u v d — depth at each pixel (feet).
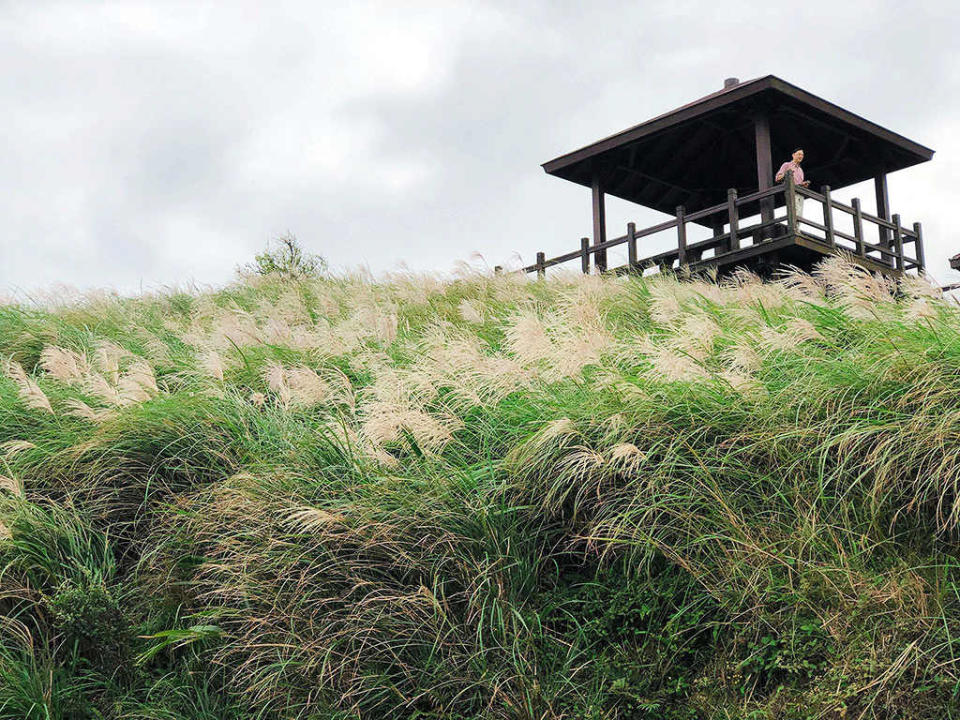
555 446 18.78
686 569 16.35
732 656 15.48
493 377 21.66
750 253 52.21
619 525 17.28
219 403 23.80
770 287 28.30
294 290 46.26
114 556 20.58
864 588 15.03
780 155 67.67
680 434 18.22
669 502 17.28
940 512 16.02
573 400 20.39
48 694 16.19
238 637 17.12
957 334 18.65
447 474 18.99
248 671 16.60
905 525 16.20
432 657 16.05
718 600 15.94
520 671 15.51
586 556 18.03
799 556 15.79
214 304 45.06
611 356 22.75
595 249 59.98
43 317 39.06
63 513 20.22
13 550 19.12
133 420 22.49
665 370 19.42
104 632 17.20
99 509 21.02
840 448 16.78
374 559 17.56
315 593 17.06
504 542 17.61
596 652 16.49
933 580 14.87
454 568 17.28
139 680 17.35
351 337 29.09
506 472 19.33
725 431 18.53
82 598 17.22
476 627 16.55
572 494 18.53
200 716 16.44
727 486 17.61
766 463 17.99
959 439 16.02
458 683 15.74
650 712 15.10
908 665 13.55
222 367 26.94
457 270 43.70
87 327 37.19
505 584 17.06
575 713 15.16
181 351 33.01
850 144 64.95
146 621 18.40
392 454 21.24
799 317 23.43
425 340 28.76
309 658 16.08
